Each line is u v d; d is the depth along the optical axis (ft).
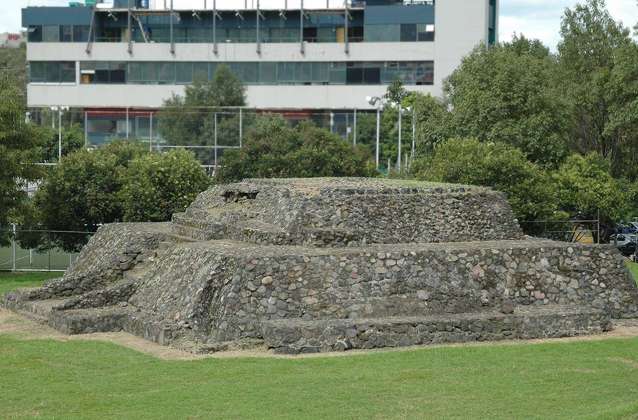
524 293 104.58
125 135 295.07
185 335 94.53
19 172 154.51
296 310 95.25
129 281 112.98
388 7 283.18
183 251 107.96
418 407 72.08
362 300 97.04
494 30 296.30
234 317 93.71
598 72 213.46
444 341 94.53
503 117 193.67
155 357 89.15
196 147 269.44
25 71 395.75
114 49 295.07
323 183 123.24
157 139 280.31
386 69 284.20
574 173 189.26
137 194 166.71
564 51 225.76
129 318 103.24
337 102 286.66
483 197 117.70
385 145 277.23
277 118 263.49
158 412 71.41
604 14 226.17
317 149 192.34
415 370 82.84
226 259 98.22
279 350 90.22
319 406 72.38
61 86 296.51
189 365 85.51
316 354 89.76
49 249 171.83
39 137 161.38
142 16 297.53
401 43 282.36
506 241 113.91
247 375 81.61
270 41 290.97
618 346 93.25
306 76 288.71
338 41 288.51
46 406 73.67
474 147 170.30
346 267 98.37
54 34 296.92
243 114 272.72
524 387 77.61
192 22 294.25
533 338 97.40
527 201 165.17
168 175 168.04
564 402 73.31
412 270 100.12
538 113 194.18
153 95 293.64
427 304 98.73
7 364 87.56
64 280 118.83
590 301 107.14
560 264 107.34
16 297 119.34
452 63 279.69
